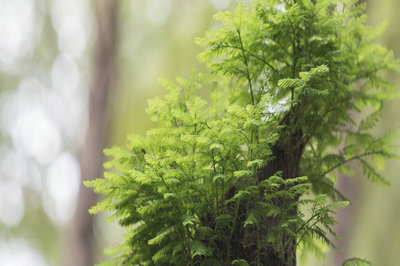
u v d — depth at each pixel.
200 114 2.83
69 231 9.23
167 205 2.78
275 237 2.87
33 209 10.84
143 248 3.01
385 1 8.34
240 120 2.72
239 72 3.05
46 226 10.80
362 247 9.91
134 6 9.30
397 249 9.99
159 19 9.08
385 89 3.49
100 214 9.64
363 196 9.59
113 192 2.93
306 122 3.18
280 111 2.97
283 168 3.06
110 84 9.20
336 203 2.66
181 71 8.29
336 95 3.25
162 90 8.52
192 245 2.68
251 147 2.67
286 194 2.74
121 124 9.06
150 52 9.02
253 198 2.88
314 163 3.46
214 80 3.28
